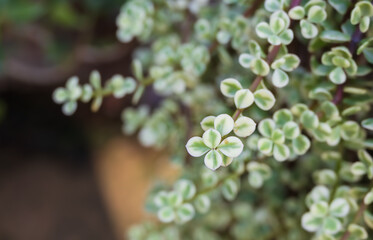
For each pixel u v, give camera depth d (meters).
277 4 0.33
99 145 0.82
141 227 0.42
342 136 0.34
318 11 0.33
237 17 0.37
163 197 0.36
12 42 0.67
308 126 0.34
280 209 0.43
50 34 0.67
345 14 0.34
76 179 0.80
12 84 0.73
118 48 0.68
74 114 0.79
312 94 0.35
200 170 0.39
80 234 0.75
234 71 0.40
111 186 0.78
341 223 0.34
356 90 0.34
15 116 0.80
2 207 0.76
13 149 0.81
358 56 0.35
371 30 0.34
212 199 0.42
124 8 0.41
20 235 0.75
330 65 0.34
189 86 0.41
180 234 0.44
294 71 0.36
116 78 0.38
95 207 0.77
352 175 0.36
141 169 0.76
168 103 0.44
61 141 0.82
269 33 0.32
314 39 0.34
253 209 0.44
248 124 0.29
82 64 0.70
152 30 0.43
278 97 0.38
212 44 0.39
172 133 0.43
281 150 0.33
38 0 0.64
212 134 0.29
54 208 0.77
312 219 0.34
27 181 0.79
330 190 0.37
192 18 0.42
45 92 0.76
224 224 0.44
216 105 0.39
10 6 0.60
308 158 0.40
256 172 0.36
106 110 0.76
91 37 0.68
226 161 0.30
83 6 0.66
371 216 0.34
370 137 0.37
